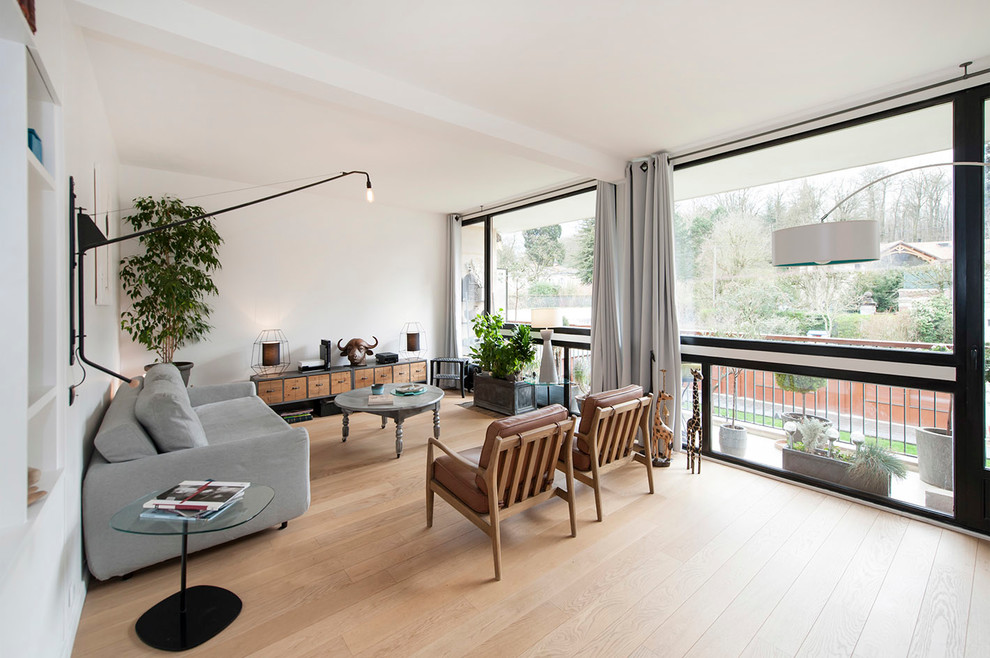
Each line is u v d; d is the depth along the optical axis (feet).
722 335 12.07
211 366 15.65
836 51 7.43
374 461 12.08
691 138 11.50
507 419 7.28
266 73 7.21
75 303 6.02
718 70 8.05
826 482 10.18
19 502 3.85
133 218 12.61
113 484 6.54
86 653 5.44
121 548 6.60
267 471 7.97
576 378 16.67
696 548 7.84
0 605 3.25
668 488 10.35
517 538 8.18
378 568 7.27
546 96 9.09
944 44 7.22
